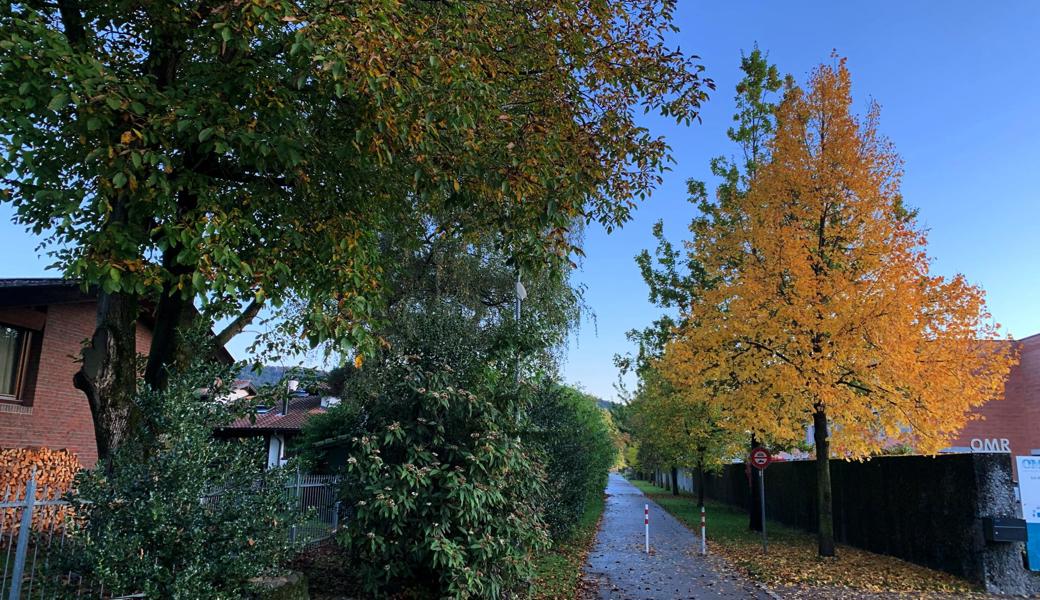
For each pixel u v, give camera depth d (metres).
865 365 12.15
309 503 11.40
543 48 8.89
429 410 8.24
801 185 13.41
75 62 5.84
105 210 6.02
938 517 12.34
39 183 6.37
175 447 5.29
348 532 7.79
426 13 7.62
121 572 4.79
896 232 12.66
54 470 12.56
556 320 15.32
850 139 13.26
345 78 6.31
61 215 6.09
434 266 14.27
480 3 7.73
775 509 24.20
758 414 13.12
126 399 7.44
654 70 9.66
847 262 12.95
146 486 5.14
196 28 7.20
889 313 11.86
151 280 6.50
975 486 11.16
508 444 8.48
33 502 5.82
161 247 6.41
